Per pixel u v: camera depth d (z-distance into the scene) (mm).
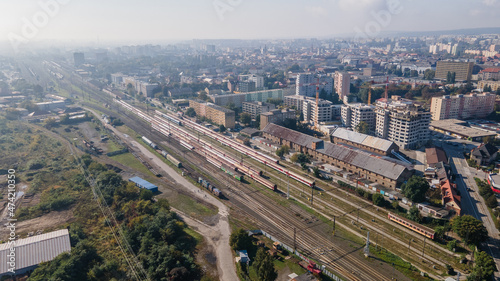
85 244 116062
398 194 157250
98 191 162250
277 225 139500
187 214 148000
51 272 102312
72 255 109938
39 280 98938
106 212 145625
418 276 106750
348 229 135250
